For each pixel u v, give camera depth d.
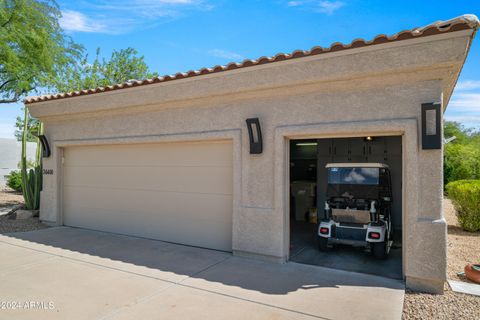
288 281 5.30
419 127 5.04
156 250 7.13
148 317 4.09
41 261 6.35
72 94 8.48
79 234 8.72
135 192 8.48
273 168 6.23
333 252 7.08
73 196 9.77
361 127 5.39
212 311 4.25
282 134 6.10
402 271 5.43
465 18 4.28
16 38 12.52
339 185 7.64
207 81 6.60
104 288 5.00
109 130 8.65
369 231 6.50
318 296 4.71
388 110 5.26
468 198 9.71
